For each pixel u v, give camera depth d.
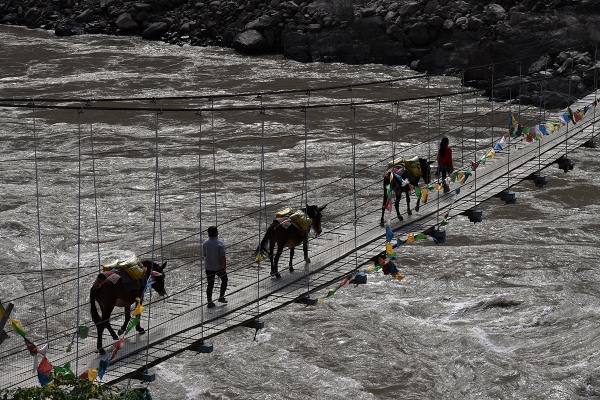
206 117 42.28
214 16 62.00
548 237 26.78
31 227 27.89
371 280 23.81
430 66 52.56
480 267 24.50
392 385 19.12
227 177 33.09
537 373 19.45
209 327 15.12
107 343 14.87
